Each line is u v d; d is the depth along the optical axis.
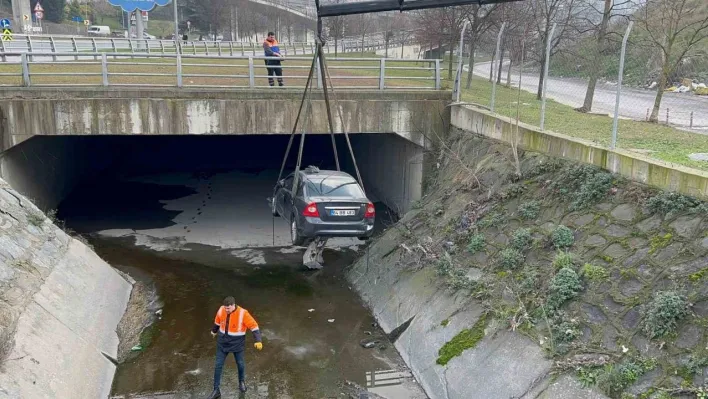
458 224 11.72
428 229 12.72
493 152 12.92
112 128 14.39
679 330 6.61
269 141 28.11
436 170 15.44
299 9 58.91
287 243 15.78
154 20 77.44
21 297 8.56
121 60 26.33
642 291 7.34
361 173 22.59
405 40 46.91
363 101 15.39
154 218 17.89
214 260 14.35
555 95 22.34
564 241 8.97
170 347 9.84
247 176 24.25
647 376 6.47
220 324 8.27
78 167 21.05
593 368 6.93
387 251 13.09
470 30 26.08
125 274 13.02
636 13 21.92
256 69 25.47
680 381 6.20
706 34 19.20
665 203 7.96
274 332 10.58
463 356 8.62
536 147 11.47
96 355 8.92
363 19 52.34
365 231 11.99
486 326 8.73
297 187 12.72
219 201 20.12
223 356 8.30
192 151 27.58
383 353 9.90
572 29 23.45
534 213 10.13
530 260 9.34
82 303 9.95
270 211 18.94
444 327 9.43
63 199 19.27
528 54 28.45
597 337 7.32
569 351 7.38
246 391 8.57
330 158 27.48
